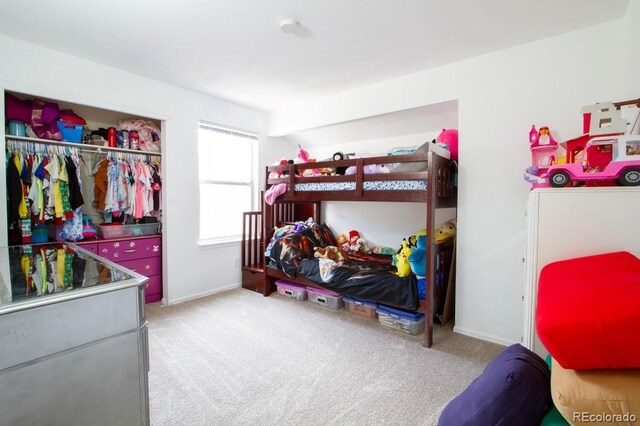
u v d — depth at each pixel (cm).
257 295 355
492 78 236
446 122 304
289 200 334
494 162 237
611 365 73
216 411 161
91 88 259
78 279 112
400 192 246
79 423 98
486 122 240
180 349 226
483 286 245
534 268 132
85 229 285
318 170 321
